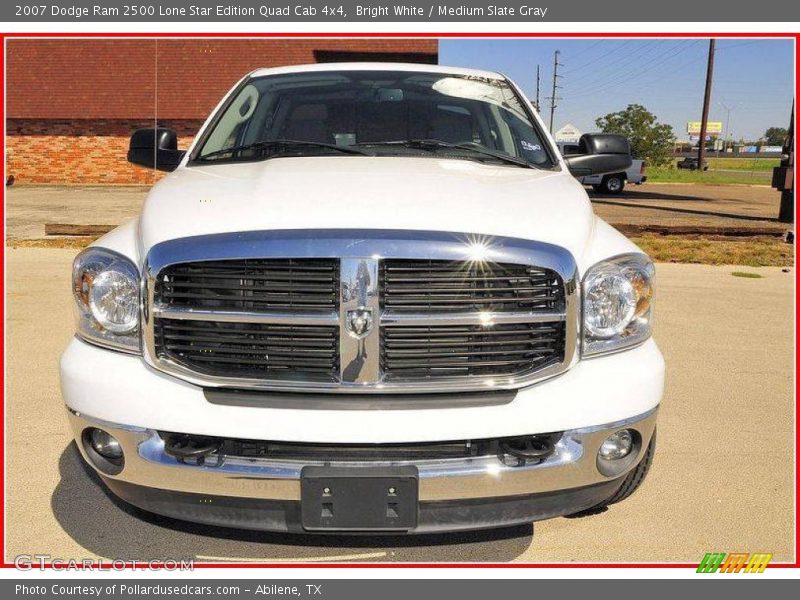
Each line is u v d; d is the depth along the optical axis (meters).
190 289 2.35
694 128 105.31
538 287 2.37
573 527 3.00
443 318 2.30
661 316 6.47
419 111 3.76
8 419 3.92
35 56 23.31
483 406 2.32
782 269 8.83
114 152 22.83
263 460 2.32
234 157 3.43
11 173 22.94
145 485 2.43
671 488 3.31
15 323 5.79
